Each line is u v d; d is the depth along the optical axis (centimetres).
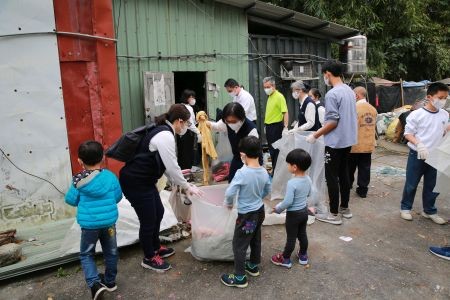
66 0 400
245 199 299
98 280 286
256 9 739
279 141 501
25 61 388
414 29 1434
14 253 330
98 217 282
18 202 400
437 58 1528
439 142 412
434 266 338
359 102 500
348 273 328
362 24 1268
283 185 505
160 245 358
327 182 427
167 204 415
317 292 301
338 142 408
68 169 421
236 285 307
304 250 340
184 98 650
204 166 559
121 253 366
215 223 333
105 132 436
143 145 307
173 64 666
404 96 1173
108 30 426
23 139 396
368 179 520
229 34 732
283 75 827
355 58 929
